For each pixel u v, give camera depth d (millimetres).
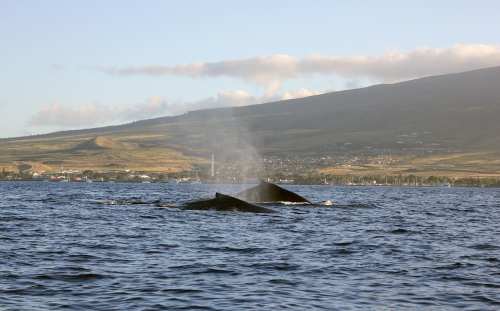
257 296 17891
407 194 175500
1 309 15797
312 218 45656
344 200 102188
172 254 26031
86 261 23844
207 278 20562
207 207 50844
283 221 42219
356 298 17906
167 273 21391
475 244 32031
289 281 20266
